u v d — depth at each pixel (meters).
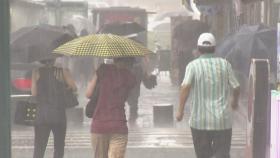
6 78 18.03
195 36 31.17
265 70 18.36
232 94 18.08
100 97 17.12
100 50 17.45
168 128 26.61
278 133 17.33
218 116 17.58
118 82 17.16
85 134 25.44
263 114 18.47
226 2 30.64
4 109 18.16
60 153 19.92
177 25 32.28
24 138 23.98
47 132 19.62
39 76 19.48
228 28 30.44
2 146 18.23
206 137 17.86
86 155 23.03
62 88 19.53
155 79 29.14
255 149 18.64
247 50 22.17
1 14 17.70
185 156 23.02
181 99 17.86
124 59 17.44
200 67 17.64
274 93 17.58
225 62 17.80
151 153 23.25
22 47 22.34
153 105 28.14
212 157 18.02
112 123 16.89
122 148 17.05
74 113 27.03
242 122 24.39
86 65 30.53
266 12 25.97
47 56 19.91
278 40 18.11
